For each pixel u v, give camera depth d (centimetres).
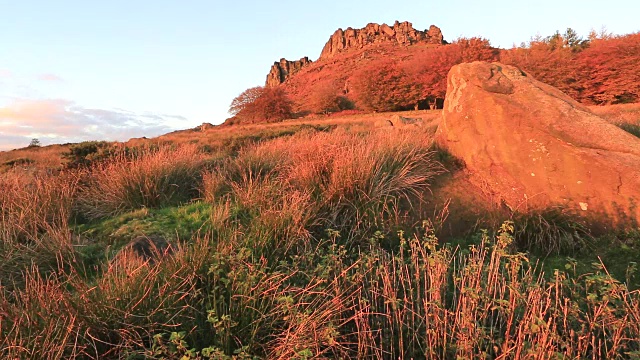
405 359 254
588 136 471
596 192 428
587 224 414
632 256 348
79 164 759
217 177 591
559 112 503
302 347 217
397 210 455
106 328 235
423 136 652
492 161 513
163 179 581
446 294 298
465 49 5138
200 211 488
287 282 303
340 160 495
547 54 4209
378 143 573
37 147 2712
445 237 438
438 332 247
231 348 243
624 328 241
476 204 479
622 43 3700
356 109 6838
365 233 412
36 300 244
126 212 510
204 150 1518
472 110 559
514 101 534
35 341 203
